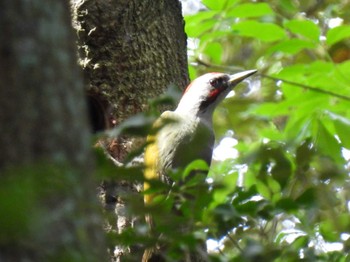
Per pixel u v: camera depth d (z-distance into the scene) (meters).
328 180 10.59
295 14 13.91
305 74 12.72
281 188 9.31
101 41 12.47
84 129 5.48
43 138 5.32
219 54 14.19
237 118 15.59
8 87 5.30
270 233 9.99
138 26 12.69
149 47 12.70
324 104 12.15
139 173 6.66
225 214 7.84
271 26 12.30
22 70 5.33
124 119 12.27
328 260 9.40
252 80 17.38
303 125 11.87
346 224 10.34
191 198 7.88
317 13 15.31
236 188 8.34
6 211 4.84
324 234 10.26
